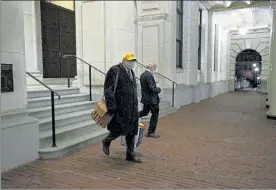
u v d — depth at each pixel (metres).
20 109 4.42
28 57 9.16
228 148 5.20
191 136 6.20
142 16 11.16
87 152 4.96
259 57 22.27
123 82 4.14
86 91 8.23
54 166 4.22
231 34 22.47
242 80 25.45
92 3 8.06
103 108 4.14
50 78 11.13
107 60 7.99
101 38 8.01
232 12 16.16
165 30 10.89
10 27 4.20
